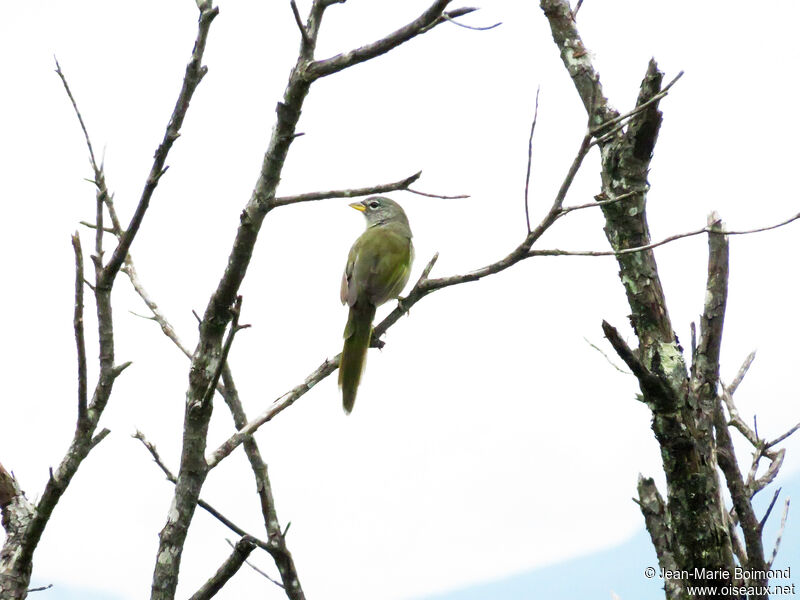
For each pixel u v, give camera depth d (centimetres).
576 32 1117
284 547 949
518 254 797
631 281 977
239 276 805
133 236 721
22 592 744
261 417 842
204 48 713
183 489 798
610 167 1010
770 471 938
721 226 964
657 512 941
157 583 777
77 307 693
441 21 698
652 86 977
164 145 705
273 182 782
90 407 729
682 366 914
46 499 729
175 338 925
